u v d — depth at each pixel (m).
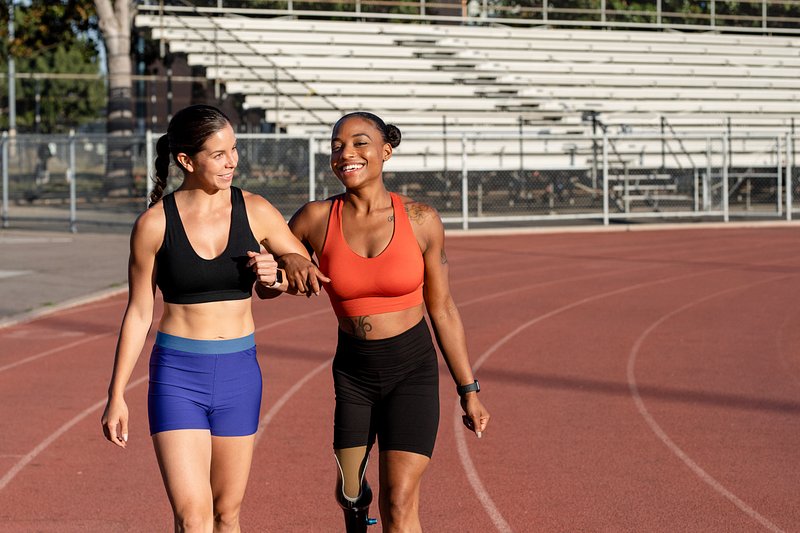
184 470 3.68
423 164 28.55
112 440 3.73
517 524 5.14
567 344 10.37
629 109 30.77
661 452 6.44
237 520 4.00
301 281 3.74
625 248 20.86
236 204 3.82
